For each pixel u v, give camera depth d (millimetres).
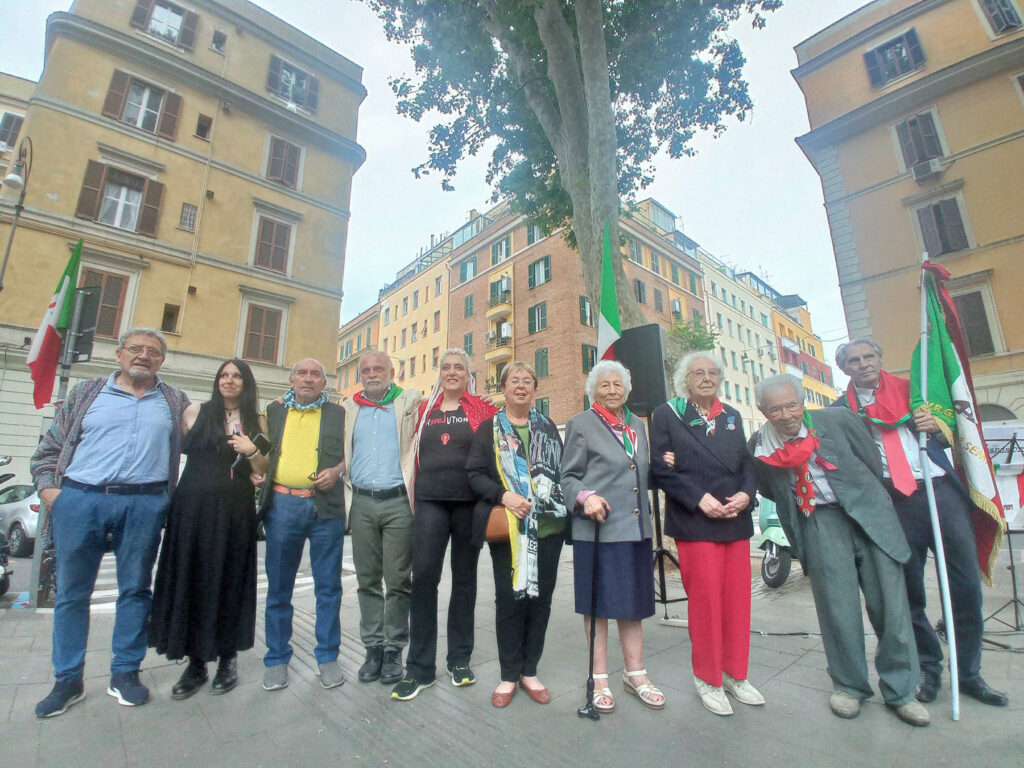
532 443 3121
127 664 2895
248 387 3238
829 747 2324
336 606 3283
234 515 3105
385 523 3326
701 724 2574
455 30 10828
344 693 2994
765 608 5148
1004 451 4828
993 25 15750
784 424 2912
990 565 2975
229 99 19031
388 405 3494
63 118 15680
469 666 3355
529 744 2391
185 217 17438
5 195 14492
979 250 15109
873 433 3178
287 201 19984
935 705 2760
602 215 8477
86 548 2850
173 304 16797
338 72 22406
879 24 17641
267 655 3127
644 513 2973
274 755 2297
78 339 5535
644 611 2881
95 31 16438
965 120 15805
